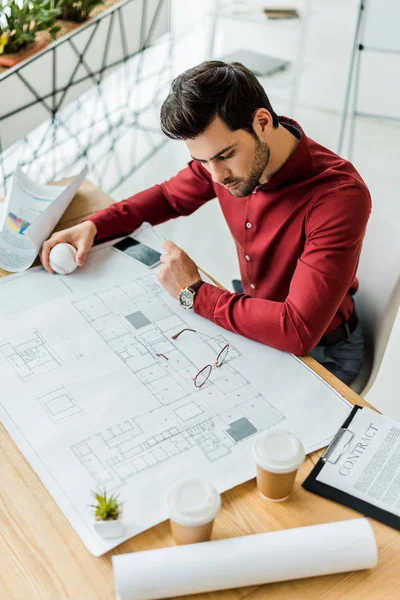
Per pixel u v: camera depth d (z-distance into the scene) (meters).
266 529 0.85
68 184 1.49
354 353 1.43
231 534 0.84
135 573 0.75
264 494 0.88
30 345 1.12
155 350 1.12
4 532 0.84
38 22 2.02
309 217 1.28
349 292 1.45
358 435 0.97
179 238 2.68
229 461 0.93
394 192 2.99
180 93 1.08
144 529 0.84
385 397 2.01
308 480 0.91
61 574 0.79
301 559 0.77
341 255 1.22
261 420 0.99
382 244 1.42
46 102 2.20
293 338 1.13
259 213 1.35
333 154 1.34
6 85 1.99
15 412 1.00
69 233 1.35
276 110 3.58
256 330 1.14
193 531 0.77
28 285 1.26
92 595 0.77
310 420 1.00
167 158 3.18
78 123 3.34
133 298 1.24
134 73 3.73
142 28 2.66
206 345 1.14
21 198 1.44
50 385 1.04
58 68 2.19
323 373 1.09
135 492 0.88
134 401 1.02
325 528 0.79
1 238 1.33
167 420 0.99
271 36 4.06
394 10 3.01
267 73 3.26
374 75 3.75
